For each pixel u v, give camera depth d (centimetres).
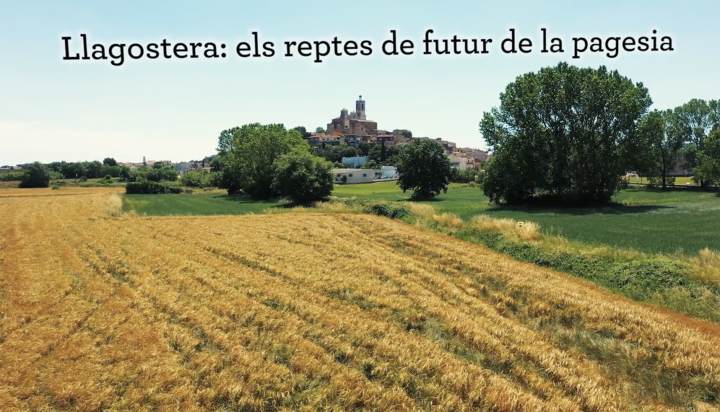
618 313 1385
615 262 1933
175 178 14662
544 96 5444
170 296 1514
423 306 1440
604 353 1169
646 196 6588
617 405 903
